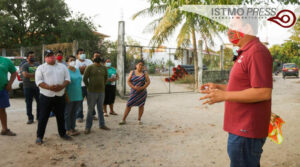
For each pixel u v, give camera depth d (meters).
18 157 3.59
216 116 6.63
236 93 1.75
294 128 5.20
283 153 3.79
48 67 4.22
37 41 21.66
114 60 10.57
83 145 4.21
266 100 1.80
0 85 4.45
